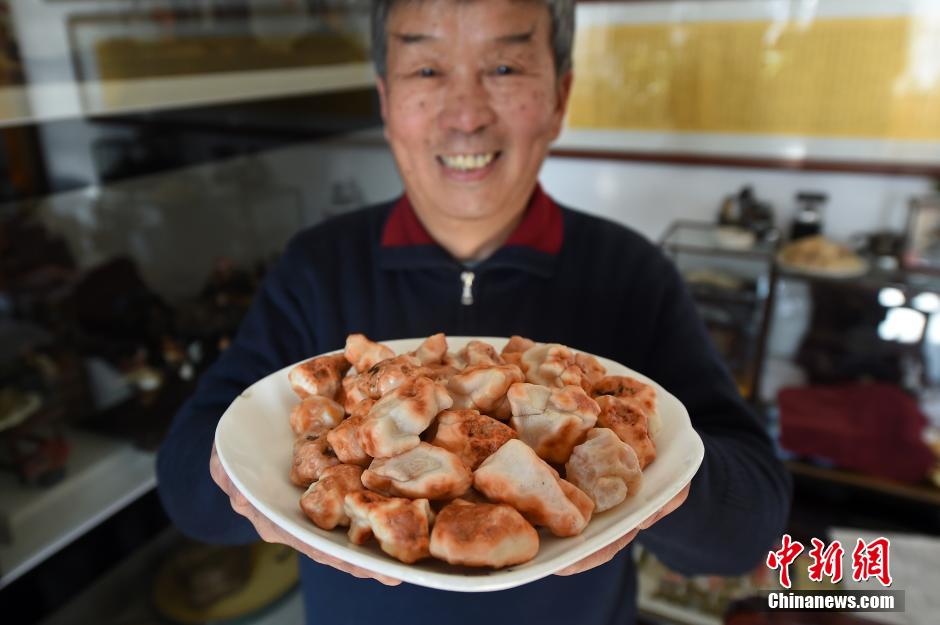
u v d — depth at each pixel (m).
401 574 0.35
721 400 0.75
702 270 1.56
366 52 1.60
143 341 1.11
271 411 0.55
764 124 1.58
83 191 0.93
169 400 1.14
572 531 0.40
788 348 1.68
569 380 0.51
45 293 0.93
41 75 0.83
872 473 1.44
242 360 0.78
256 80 1.22
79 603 0.98
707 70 1.59
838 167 1.53
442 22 0.68
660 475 0.45
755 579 1.11
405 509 0.40
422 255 0.82
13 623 0.91
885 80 1.45
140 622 0.96
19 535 0.92
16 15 0.78
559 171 1.85
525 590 0.68
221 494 0.62
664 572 1.17
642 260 0.85
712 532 0.60
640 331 0.82
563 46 0.75
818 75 1.50
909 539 1.18
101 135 0.93
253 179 1.28
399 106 0.74
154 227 1.09
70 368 1.00
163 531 1.12
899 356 1.55
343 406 0.54
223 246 1.26
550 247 0.84
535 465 0.42
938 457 1.42
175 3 1.02
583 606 0.72
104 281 1.02
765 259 1.48
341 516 0.42
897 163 1.49
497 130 0.72
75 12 0.85
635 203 1.79
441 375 0.53
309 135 1.42
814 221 1.57
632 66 1.66
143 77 0.97
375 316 0.83
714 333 1.56
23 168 0.84
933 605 1.02
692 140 1.66
